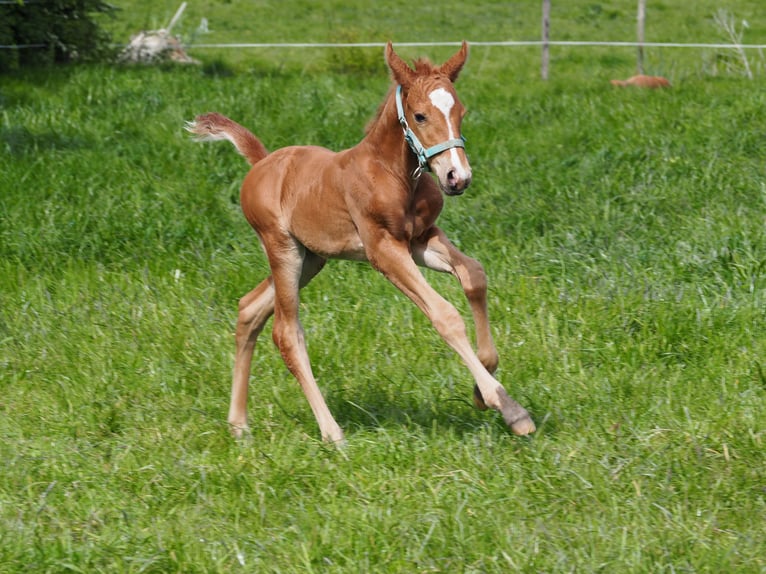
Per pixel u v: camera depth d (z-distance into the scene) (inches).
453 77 265.6
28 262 420.8
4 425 300.4
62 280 400.2
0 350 349.4
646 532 233.3
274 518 248.2
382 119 267.0
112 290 389.7
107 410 305.9
